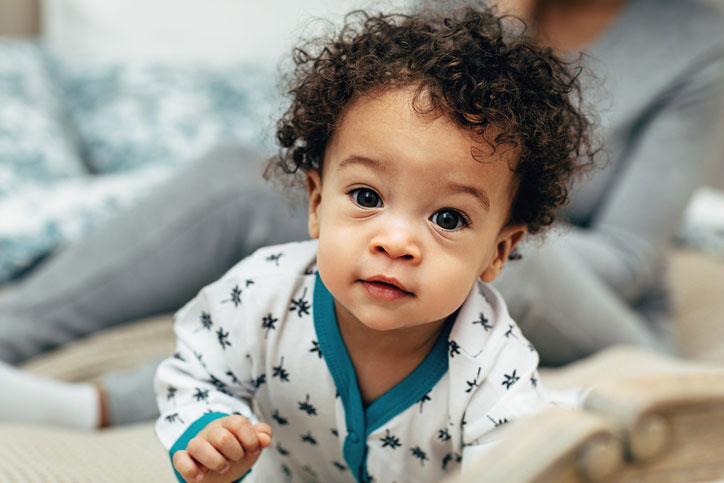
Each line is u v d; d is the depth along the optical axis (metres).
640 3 1.64
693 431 0.40
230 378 0.74
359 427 0.70
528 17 1.61
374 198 0.62
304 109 0.69
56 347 1.20
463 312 0.69
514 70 0.66
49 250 1.42
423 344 0.68
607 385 0.40
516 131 0.63
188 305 0.76
